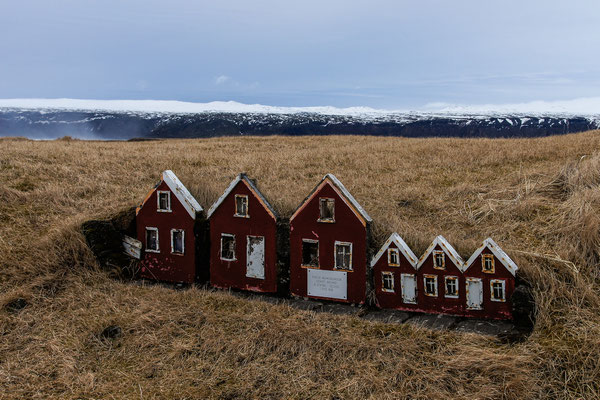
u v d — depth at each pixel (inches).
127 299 277.6
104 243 317.1
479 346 215.6
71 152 693.9
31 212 397.1
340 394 189.9
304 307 269.1
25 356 225.8
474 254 244.2
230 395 191.2
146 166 637.9
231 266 300.4
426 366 202.8
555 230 333.4
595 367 194.9
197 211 305.7
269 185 518.3
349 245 269.9
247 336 231.1
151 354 223.6
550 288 247.3
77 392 196.1
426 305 258.1
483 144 796.0
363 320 247.6
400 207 442.3
